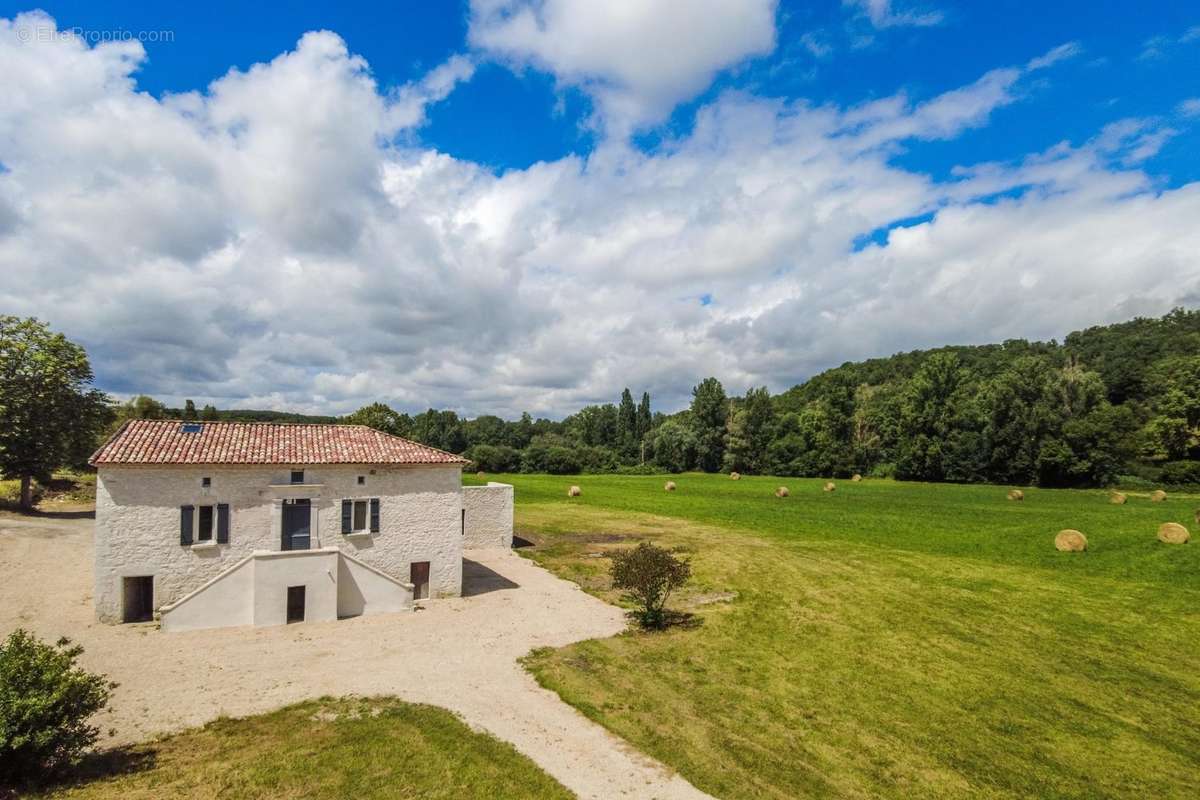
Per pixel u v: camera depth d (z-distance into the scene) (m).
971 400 99.31
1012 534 45.34
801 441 114.44
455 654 21.91
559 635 24.38
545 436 156.88
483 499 41.47
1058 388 89.94
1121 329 155.12
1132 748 16.17
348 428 31.34
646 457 137.12
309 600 25.14
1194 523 43.38
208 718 16.25
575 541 44.97
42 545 36.06
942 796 13.87
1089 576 34.28
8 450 45.88
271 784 13.03
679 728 16.69
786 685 19.81
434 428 134.38
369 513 28.03
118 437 25.61
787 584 33.00
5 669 12.33
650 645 23.42
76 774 12.98
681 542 44.81
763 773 14.56
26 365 46.94
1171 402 79.00
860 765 15.08
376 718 16.53
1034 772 14.93
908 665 21.67
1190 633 25.00
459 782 13.48
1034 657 22.50
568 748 15.40
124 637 22.50
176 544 24.59
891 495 75.12
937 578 34.22
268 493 26.05
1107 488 78.81
